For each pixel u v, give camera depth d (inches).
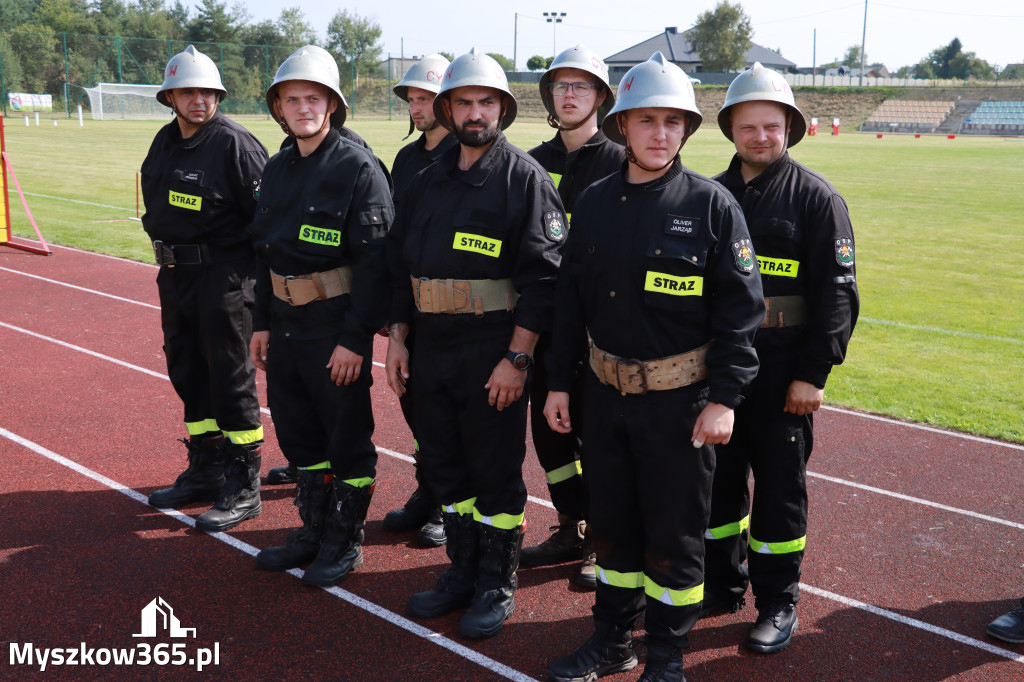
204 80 165.5
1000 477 213.3
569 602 152.1
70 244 526.3
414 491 195.3
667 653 122.8
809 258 129.3
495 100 133.3
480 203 134.3
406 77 182.1
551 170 165.8
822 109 3211.1
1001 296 443.5
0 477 197.9
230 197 170.7
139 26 3174.2
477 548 147.3
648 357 116.9
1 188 513.7
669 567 120.3
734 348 113.7
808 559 168.6
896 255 559.8
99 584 152.3
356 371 148.9
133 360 297.6
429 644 137.1
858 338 360.5
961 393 285.1
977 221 718.5
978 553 171.9
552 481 162.2
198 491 187.2
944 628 144.0
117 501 187.5
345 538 156.1
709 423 114.3
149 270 458.3
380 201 149.3
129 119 2274.9
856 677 129.8
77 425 233.6
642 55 3912.4
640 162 115.7
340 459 153.9
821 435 243.4
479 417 138.9
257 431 181.2
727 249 114.3
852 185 1001.5
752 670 131.6
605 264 118.3
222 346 173.3
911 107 3068.4
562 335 127.3
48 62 2571.4
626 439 121.2
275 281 154.4
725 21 3587.6
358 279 148.2
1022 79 3937.0
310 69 145.9
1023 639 138.3
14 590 149.0
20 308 368.5
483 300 135.4
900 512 191.5
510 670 130.6
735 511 144.5
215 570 158.9
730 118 134.2
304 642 136.6
